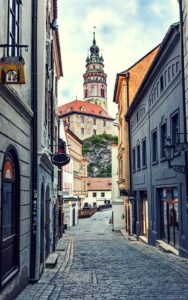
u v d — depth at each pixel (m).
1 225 7.04
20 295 8.62
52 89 20.08
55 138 25.00
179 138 15.09
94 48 152.50
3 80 6.59
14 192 8.73
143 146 25.20
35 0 11.17
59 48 23.78
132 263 13.88
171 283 9.84
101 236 33.53
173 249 17.09
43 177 13.28
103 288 9.32
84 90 152.75
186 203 14.38
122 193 32.72
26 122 9.96
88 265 13.80
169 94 17.08
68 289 9.31
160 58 18.09
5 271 7.72
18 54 9.02
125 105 32.41
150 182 22.20
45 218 14.36
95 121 142.38
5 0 7.33
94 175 129.88
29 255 10.28
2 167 7.18
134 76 32.56
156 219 20.62
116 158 42.22
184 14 14.26
